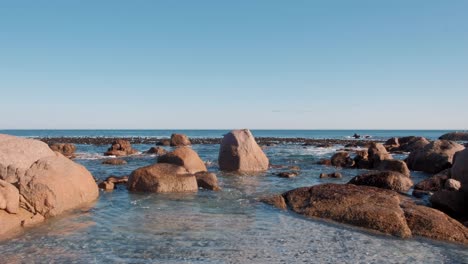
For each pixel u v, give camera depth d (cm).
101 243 1045
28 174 1349
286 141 7919
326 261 939
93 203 1531
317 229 1203
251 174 2517
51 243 1041
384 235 1150
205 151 4775
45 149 1529
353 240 1099
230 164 2692
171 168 1891
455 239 1099
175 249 1003
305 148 5366
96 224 1230
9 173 1343
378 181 1798
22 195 1268
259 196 1720
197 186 1883
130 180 1852
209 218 1324
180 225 1231
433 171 2711
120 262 910
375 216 1234
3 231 1113
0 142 1423
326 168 2938
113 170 2648
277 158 3712
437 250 1024
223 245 1041
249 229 1196
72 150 4184
